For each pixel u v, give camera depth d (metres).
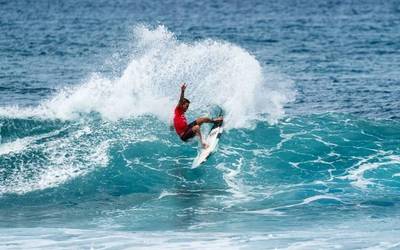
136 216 57.84
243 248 46.81
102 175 68.56
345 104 109.06
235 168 71.12
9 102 108.88
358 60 160.88
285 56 167.88
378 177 68.06
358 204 60.31
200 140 70.12
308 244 47.53
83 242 48.78
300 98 114.06
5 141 75.50
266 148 76.38
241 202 61.56
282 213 58.00
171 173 69.75
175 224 54.97
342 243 47.62
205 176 69.12
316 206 59.94
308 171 70.31
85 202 62.38
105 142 75.44
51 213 59.03
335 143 77.75
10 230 52.84
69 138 76.25
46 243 48.50
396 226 53.09
